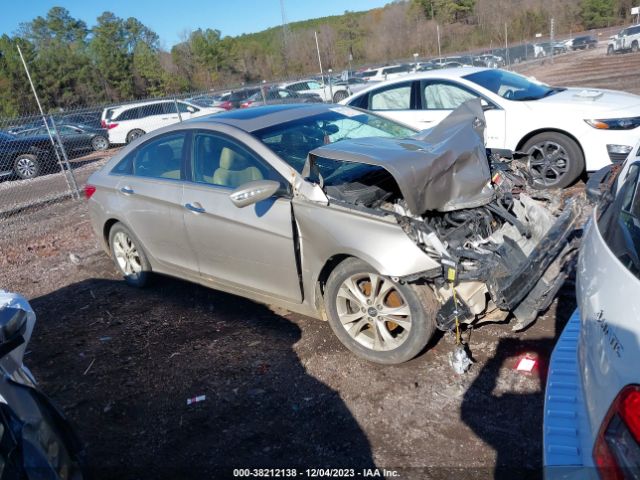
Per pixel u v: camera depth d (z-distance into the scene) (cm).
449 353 344
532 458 269
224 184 421
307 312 394
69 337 462
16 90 4512
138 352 421
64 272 632
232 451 302
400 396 327
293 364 375
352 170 405
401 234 327
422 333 334
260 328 432
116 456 310
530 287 323
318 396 338
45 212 980
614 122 604
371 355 358
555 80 2116
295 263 378
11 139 1425
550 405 201
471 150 359
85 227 829
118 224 528
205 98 2105
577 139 618
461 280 319
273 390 350
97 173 547
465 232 364
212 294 510
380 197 370
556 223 352
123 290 549
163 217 464
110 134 1892
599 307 177
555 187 643
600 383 165
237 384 362
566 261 359
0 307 233
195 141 449
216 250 429
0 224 917
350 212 348
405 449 287
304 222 366
